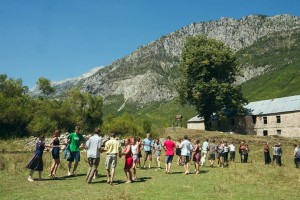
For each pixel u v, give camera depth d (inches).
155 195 473.1
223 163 1032.2
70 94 2714.1
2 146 1328.7
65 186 550.0
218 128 3088.1
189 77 2677.2
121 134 2352.4
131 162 600.7
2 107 2052.2
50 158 935.0
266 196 489.4
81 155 1142.3
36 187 539.8
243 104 2738.7
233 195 486.0
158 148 869.8
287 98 2851.9
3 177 633.6
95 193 484.7
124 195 458.6
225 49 2635.3
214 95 2518.5
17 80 2491.4
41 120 2142.0
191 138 2155.5
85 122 2696.9
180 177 686.5
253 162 1254.9
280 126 2677.2
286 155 1667.1
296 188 570.9
